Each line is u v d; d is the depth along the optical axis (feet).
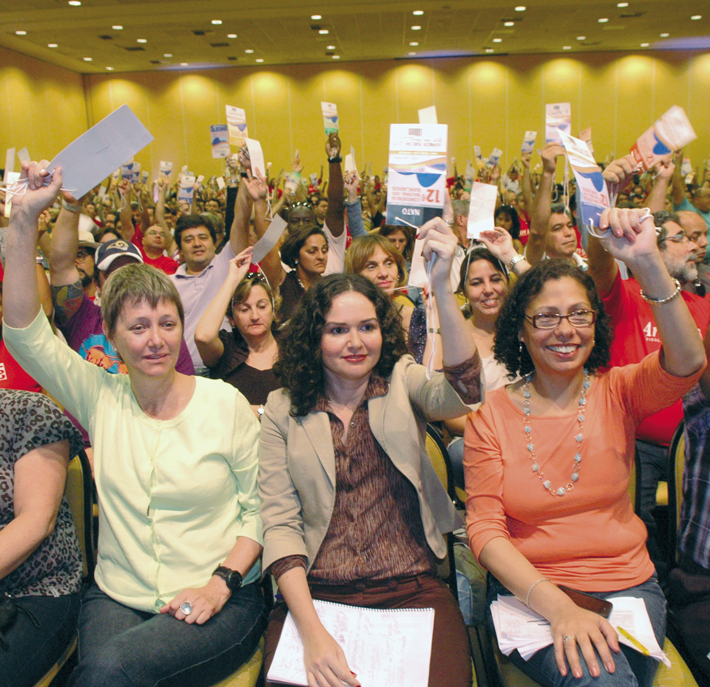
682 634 5.41
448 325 4.87
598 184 4.90
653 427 8.25
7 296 5.33
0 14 38.32
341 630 5.03
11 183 5.31
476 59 54.75
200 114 56.54
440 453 6.45
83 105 56.59
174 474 5.56
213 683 5.24
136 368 5.48
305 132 56.54
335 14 39.63
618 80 54.39
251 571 5.89
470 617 6.49
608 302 8.55
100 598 5.68
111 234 21.48
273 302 9.59
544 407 5.56
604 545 5.31
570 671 4.55
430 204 4.87
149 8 37.93
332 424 5.61
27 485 5.52
